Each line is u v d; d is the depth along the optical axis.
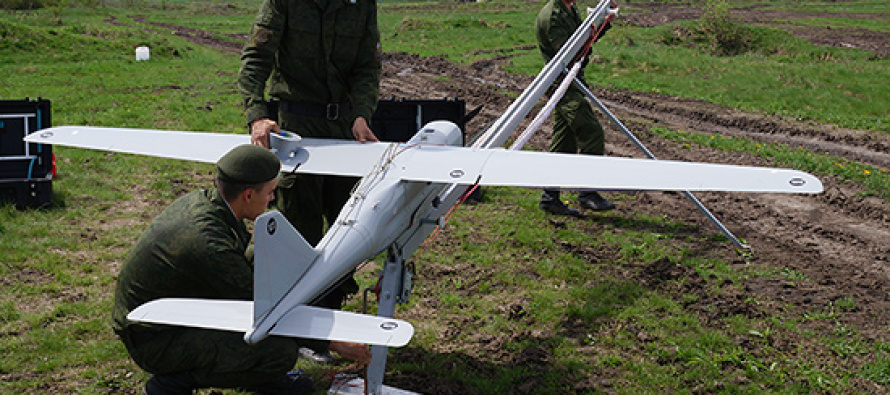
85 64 21.80
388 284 3.39
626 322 4.75
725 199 7.76
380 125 7.35
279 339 3.32
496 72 19.00
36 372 4.04
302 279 2.81
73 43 24.34
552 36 6.86
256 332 2.55
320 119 4.30
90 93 15.80
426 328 4.69
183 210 3.21
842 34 31.05
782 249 6.18
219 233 3.17
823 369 4.16
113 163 9.01
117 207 7.35
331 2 4.05
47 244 6.08
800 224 6.84
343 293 4.17
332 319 2.65
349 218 3.11
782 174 2.81
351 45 4.18
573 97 6.72
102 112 13.11
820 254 6.06
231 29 40.69
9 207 6.77
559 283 5.45
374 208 3.15
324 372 4.07
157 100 14.70
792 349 4.39
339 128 4.39
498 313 4.93
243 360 3.24
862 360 4.26
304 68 4.17
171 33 35.41
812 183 2.71
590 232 6.66
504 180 3.11
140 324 3.16
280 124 4.38
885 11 44.88
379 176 3.34
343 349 3.27
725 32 26.39
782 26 34.50
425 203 3.62
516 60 21.41
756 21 37.16
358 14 4.14
